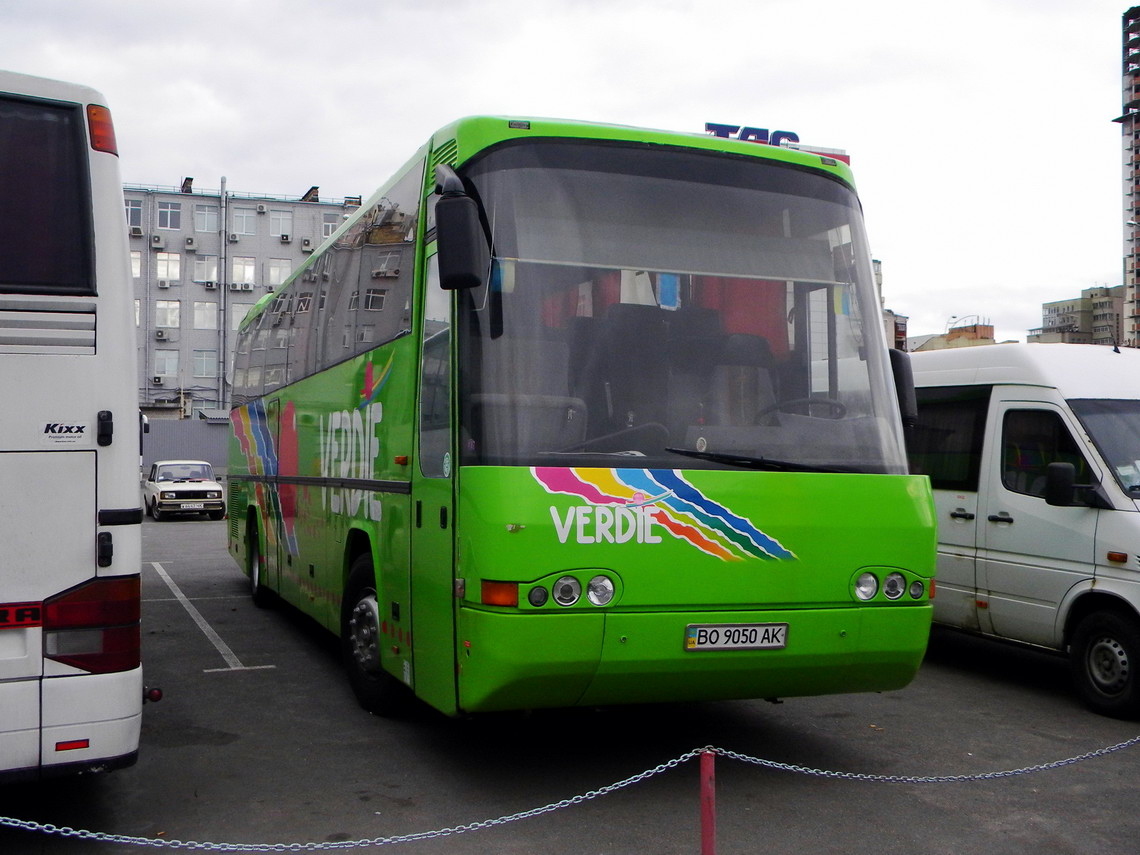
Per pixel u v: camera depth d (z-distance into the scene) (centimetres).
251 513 1304
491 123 575
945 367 969
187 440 4981
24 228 471
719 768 628
